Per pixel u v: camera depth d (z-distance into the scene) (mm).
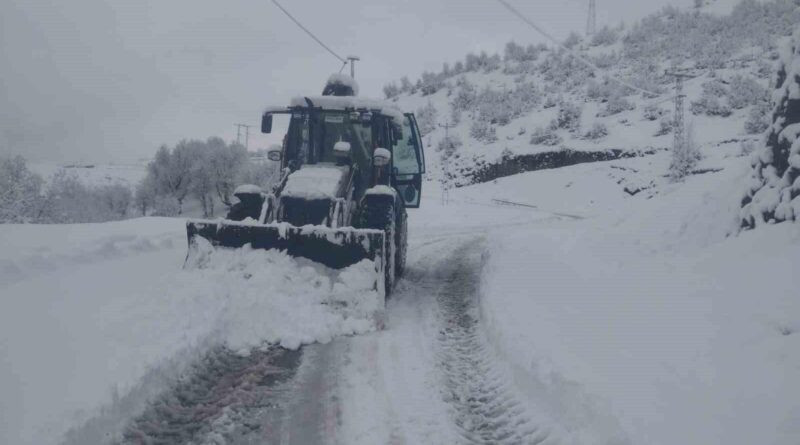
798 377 3459
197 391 4355
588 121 54375
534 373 4348
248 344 5379
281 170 8539
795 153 5992
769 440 2924
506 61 86812
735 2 77688
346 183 7941
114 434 3539
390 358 5191
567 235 12156
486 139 58938
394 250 8062
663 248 7602
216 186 39438
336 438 3664
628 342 4680
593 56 75250
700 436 3102
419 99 84625
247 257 6578
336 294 6312
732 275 5477
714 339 4383
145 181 39781
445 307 7336
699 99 49438
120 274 7203
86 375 3941
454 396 4461
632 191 39875
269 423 3869
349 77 8977
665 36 74188
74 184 33344
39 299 5754
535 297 6598
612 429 3355
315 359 5148
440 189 52906
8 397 3570
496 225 24656
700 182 11867
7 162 25547
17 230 10492
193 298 5699
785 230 5707
